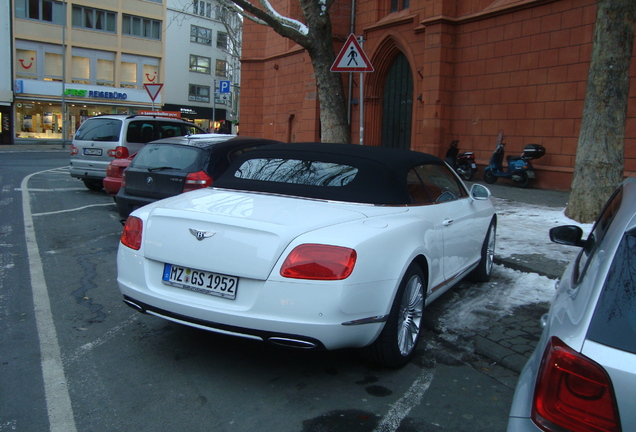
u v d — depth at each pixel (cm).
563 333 199
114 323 476
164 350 421
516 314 522
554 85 1351
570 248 753
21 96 3800
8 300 531
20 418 318
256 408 338
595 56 860
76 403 338
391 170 433
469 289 603
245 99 2580
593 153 883
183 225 369
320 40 1142
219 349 427
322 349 337
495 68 1491
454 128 1623
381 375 392
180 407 336
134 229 397
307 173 443
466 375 398
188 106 5128
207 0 5053
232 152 745
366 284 344
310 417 329
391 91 1917
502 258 698
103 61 4181
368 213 390
